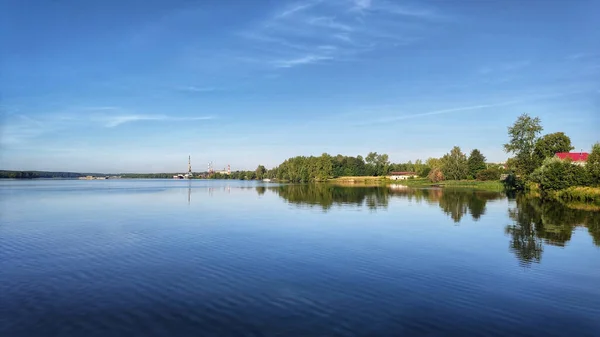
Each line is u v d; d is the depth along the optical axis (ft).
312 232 106.73
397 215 145.59
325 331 43.80
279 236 100.48
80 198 238.89
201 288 58.29
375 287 59.26
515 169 318.45
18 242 92.32
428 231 108.68
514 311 50.44
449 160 512.22
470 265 72.33
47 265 71.15
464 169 503.61
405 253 81.56
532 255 80.28
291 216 142.82
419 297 55.06
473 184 431.84
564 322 47.21
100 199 230.68
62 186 466.29
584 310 51.06
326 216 142.72
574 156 324.60
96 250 83.56
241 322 46.03
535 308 51.55
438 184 481.05
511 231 108.99
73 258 76.43
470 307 51.60
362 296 55.26
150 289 57.72
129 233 104.83
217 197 251.19
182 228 113.60
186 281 61.62
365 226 117.80
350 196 255.50
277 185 509.76
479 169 532.73
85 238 97.45
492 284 61.36
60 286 59.06
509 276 65.67
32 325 45.06
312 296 55.06
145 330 43.83
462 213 152.05
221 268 69.31
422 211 159.43
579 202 199.11
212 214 149.79
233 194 287.69
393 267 70.59
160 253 80.79
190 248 85.71
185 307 50.65
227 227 115.65
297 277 64.03
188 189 387.14
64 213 153.07
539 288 59.67
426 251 83.51
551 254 81.30
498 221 129.08
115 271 67.26
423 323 46.29
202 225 119.85
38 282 60.95
